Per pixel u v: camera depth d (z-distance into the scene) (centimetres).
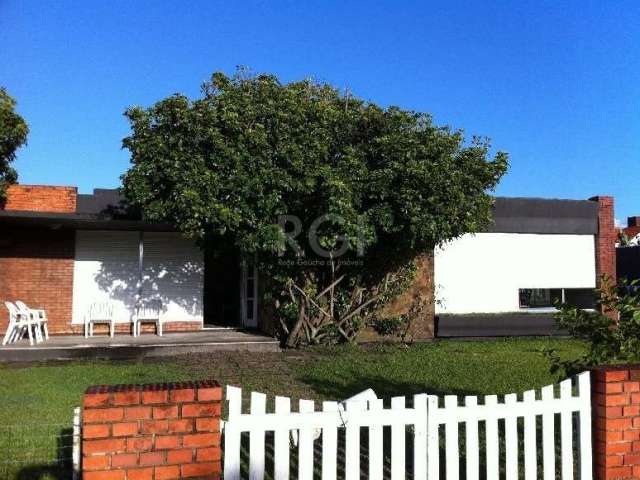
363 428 582
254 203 1045
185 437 338
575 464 443
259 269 1230
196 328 1441
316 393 797
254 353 1150
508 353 1173
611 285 575
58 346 1098
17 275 1330
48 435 562
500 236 1513
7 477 458
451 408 400
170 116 1059
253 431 362
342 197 1021
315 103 1113
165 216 1058
